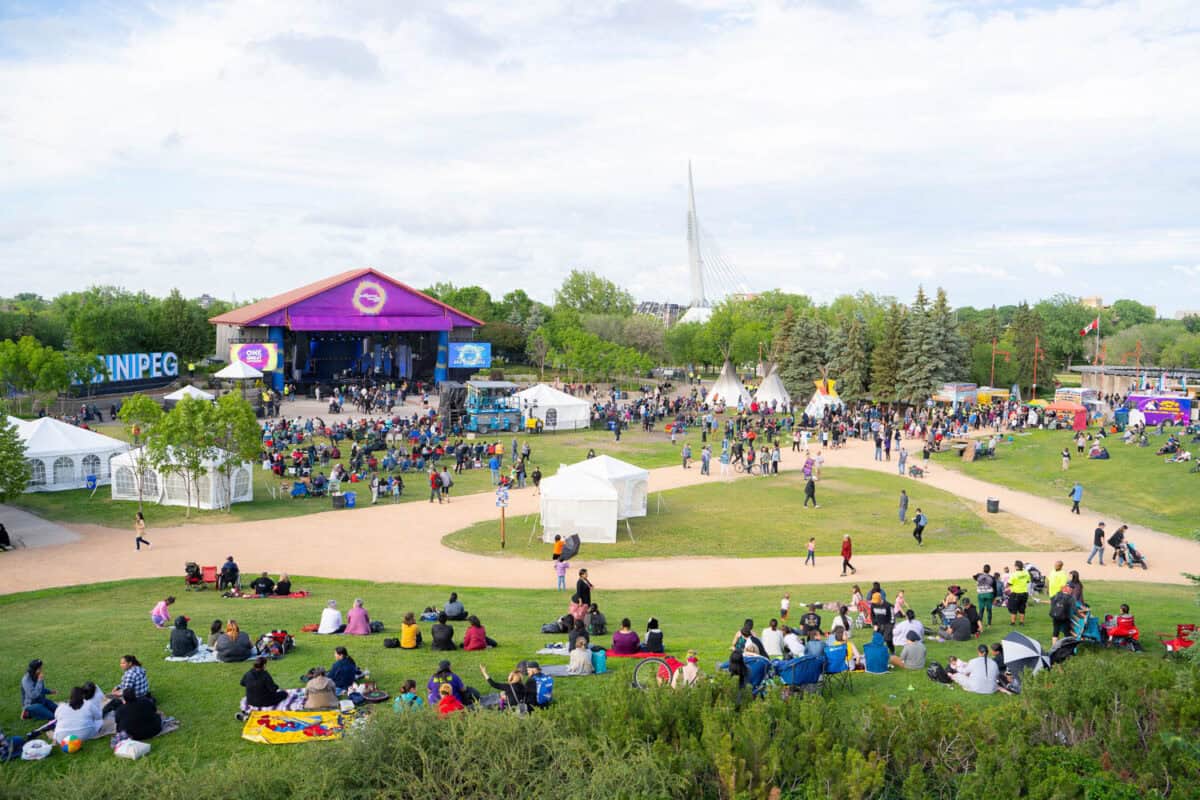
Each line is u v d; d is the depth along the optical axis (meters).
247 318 91.56
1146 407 74.38
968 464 60.69
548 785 13.70
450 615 24.48
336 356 114.69
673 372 153.88
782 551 37.66
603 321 151.75
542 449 65.31
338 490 46.56
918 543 39.06
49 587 29.55
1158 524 42.59
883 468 59.69
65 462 47.38
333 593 29.48
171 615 25.34
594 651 19.33
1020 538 40.12
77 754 14.90
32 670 16.30
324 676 17.00
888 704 17.47
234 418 43.19
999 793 13.31
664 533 40.59
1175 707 15.02
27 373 72.75
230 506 44.56
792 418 81.94
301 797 13.21
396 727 14.54
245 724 16.06
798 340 103.44
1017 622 25.42
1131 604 26.70
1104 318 179.12
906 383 90.94
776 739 14.47
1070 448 63.84
